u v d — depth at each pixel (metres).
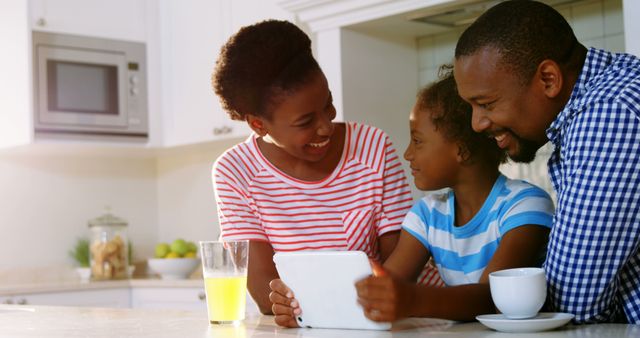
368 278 1.24
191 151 4.34
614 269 1.24
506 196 1.58
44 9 3.83
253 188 1.74
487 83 1.30
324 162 1.76
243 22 3.64
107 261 4.05
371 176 1.77
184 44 3.99
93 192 4.42
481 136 1.60
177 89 4.03
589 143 1.21
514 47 1.28
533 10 1.30
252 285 1.68
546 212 1.52
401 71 3.34
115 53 4.02
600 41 2.93
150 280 3.87
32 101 3.79
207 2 3.84
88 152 4.25
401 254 1.68
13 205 4.18
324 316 1.32
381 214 1.77
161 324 1.42
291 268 1.33
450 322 1.37
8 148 3.97
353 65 3.16
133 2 4.07
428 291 1.28
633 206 1.21
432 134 1.64
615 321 1.37
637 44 2.39
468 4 2.83
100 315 1.63
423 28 3.22
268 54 1.59
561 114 1.27
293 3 3.16
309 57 1.62
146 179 4.59
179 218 4.50
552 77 1.29
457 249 1.63
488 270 1.47
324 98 1.61
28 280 4.17
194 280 3.69
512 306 1.21
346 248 1.74
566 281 1.27
